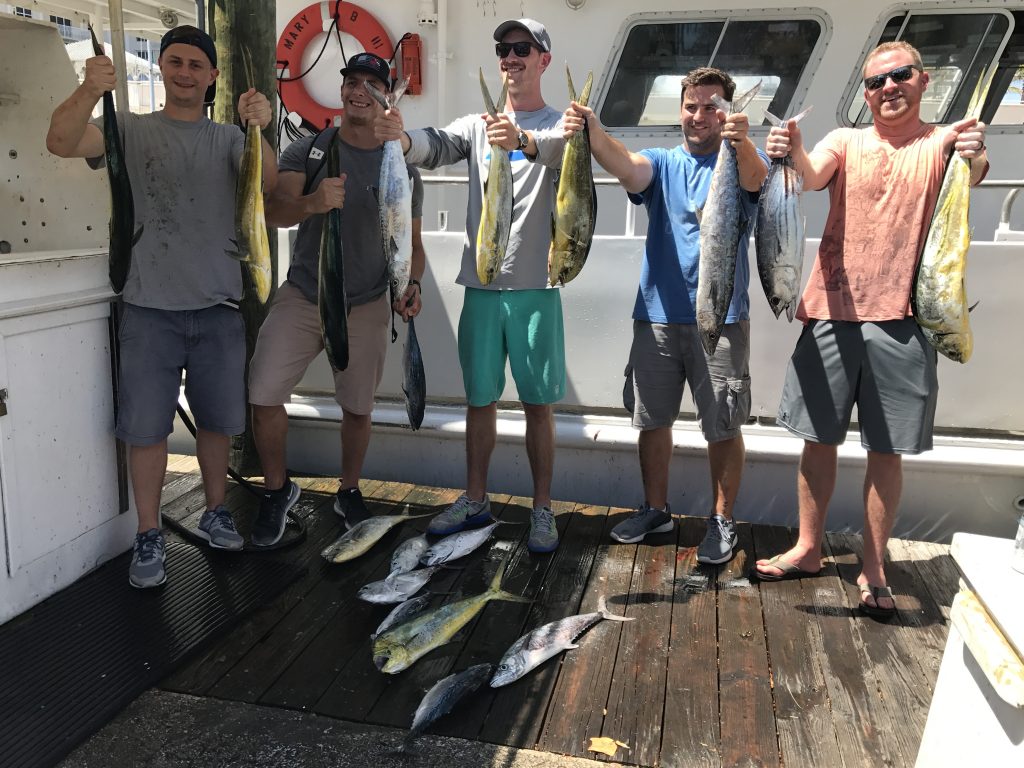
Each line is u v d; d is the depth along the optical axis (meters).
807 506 3.29
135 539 3.22
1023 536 1.60
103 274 3.12
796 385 3.19
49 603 2.94
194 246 2.97
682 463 4.09
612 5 4.71
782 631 2.90
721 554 3.41
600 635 2.85
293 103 5.35
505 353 3.49
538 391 3.41
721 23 4.63
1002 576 1.58
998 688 1.40
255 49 3.89
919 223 2.85
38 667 2.54
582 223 2.80
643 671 2.64
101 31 5.14
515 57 3.16
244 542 3.49
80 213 3.45
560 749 2.26
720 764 2.21
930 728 1.80
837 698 2.51
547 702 2.47
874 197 2.92
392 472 4.46
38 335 2.84
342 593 3.13
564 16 4.80
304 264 3.41
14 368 2.75
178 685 2.51
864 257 2.95
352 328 3.49
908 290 2.89
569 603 3.09
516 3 4.87
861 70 4.54
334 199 2.86
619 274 4.07
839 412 3.08
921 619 3.00
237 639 2.79
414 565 3.26
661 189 3.30
